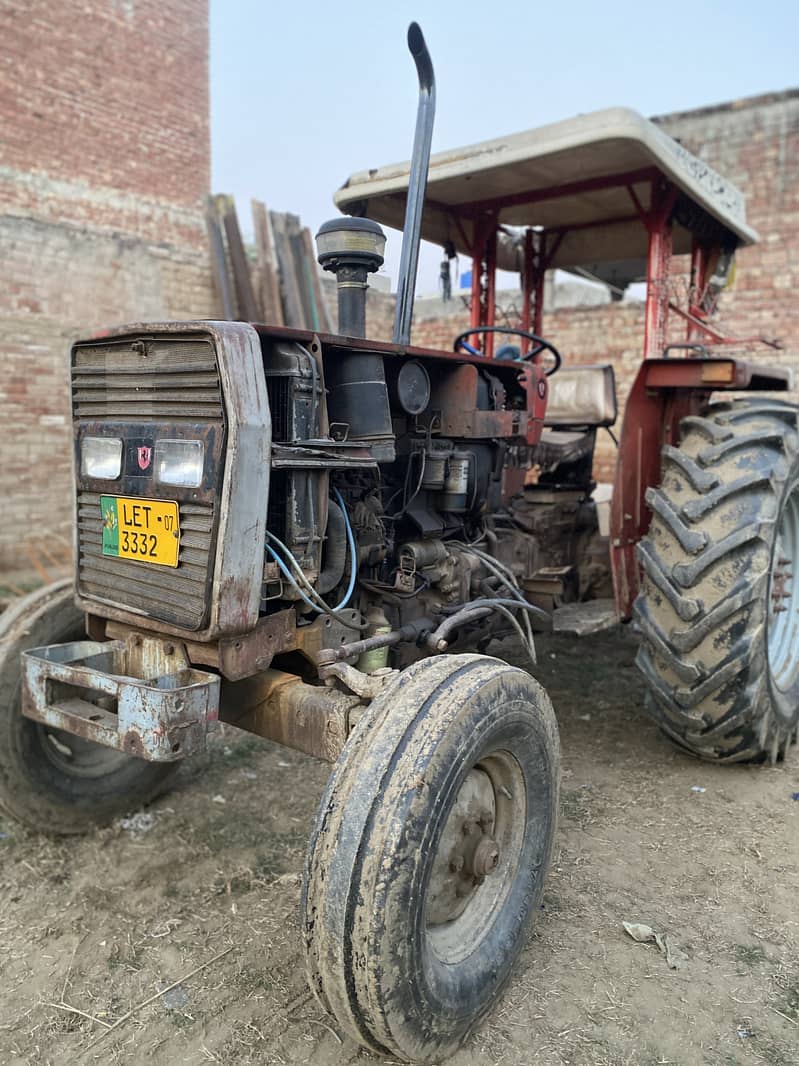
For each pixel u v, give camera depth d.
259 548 1.87
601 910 2.23
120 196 7.44
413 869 1.50
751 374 3.20
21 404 6.93
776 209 8.20
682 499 2.79
